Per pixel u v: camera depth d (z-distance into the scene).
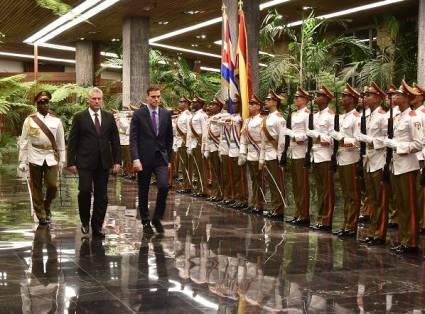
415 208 6.79
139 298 4.81
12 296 4.86
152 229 8.06
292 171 8.78
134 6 17.97
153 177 14.18
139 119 8.03
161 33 23.45
